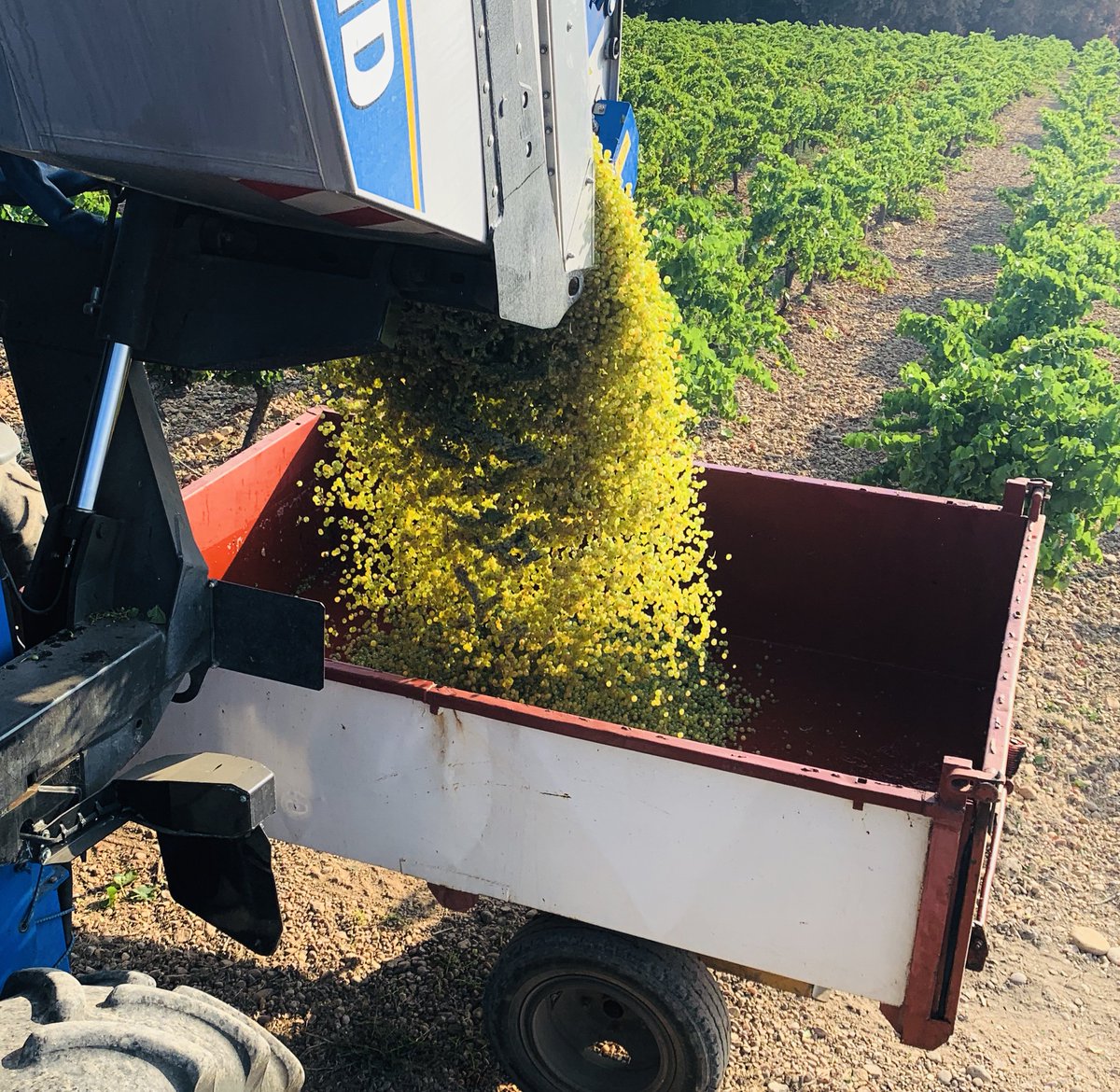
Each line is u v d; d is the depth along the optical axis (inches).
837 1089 146.8
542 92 115.0
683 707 175.2
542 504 157.4
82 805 97.7
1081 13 1993.1
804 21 1750.7
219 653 108.7
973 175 857.5
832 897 117.3
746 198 719.7
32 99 87.8
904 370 311.0
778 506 195.8
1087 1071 153.3
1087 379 316.8
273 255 118.0
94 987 88.9
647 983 126.3
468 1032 151.0
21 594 105.3
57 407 119.4
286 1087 92.9
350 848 140.0
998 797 106.9
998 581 188.7
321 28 73.7
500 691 165.6
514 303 115.4
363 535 181.5
